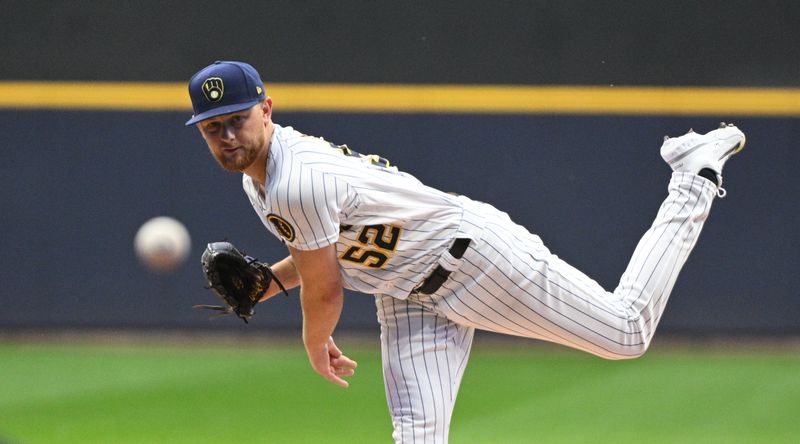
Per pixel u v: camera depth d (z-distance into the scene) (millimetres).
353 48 30828
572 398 25391
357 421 23281
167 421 23234
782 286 31016
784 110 30484
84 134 31312
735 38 30453
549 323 14492
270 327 32000
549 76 30797
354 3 30703
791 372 28094
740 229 30984
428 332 14523
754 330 31172
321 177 12594
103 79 31125
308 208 12461
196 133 31266
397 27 30781
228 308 15336
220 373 27859
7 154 31375
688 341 31453
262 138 12602
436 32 30750
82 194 31453
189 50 31047
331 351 15195
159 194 31391
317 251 12797
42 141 31344
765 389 26328
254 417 23594
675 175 15422
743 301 31141
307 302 13508
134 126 31234
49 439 21703
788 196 30797
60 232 31562
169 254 30547
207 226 31422
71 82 31156
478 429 22641
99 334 32000
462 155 31078
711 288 31219
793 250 30922
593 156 30922
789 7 30250
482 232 13891
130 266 31625
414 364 14445
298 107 30953
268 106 12828
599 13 30562
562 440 21797
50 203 31484
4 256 31672
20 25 30984
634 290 14734
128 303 31734
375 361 29109
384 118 31000
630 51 30609
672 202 15234
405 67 30891
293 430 22516
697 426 23000
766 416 23891
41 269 31672
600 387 26469
